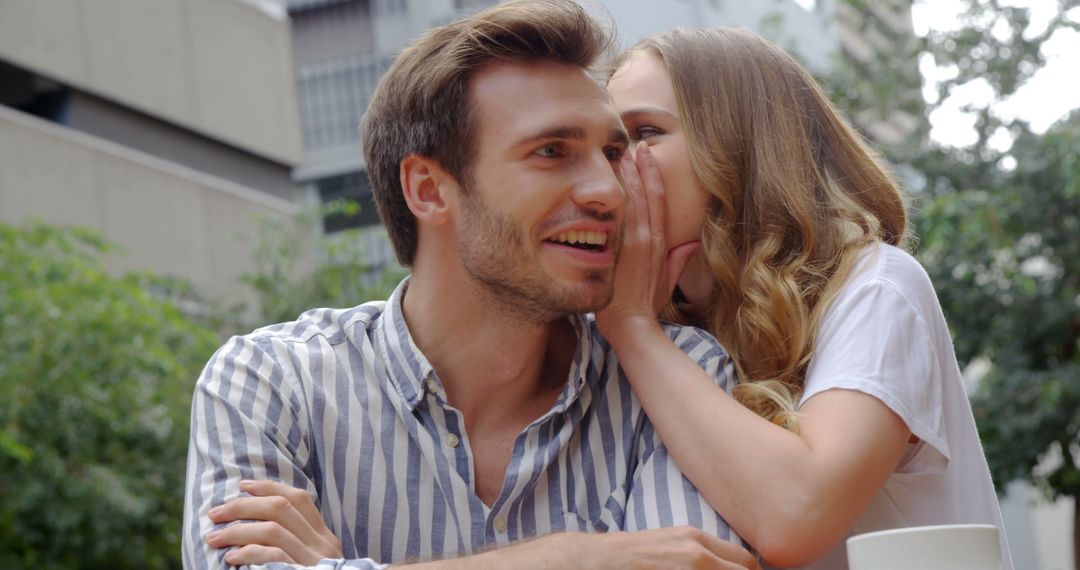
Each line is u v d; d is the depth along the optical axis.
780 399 2.15
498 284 2.03
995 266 9.47
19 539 8.14
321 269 11.77
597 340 2.25
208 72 13.10
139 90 12.28
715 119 2.44
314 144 16.78
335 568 1.86
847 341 2.18
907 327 2.19
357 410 2.11
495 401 2.12
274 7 14.29
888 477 2.08
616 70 2.54
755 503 1.97
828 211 2.45
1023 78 9.95
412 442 2.10
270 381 2.09
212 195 12.61
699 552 1.86
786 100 2.50
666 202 2.43
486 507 2.08
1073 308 9.40
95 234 8.48
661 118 2.46
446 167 2.05
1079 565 9.93
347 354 2.16
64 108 11.74
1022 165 9.30
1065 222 9.34
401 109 2.10
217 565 1.91
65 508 8.05
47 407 7.95
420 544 2.06
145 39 12.44
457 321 2.09
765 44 2.55
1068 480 9.69
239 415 2.04
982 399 9.65
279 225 12.02
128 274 9.19
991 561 1.49
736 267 2.41
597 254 2.01
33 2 11.42
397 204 2.15
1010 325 9.57
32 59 11.30
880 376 2.10
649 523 2.03
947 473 2.24
